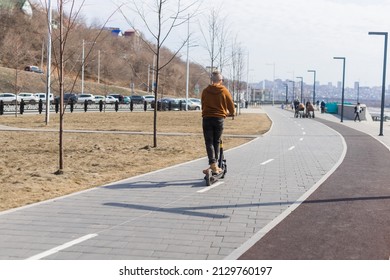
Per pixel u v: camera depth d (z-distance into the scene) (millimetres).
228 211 15445
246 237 12594
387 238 12625
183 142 40094
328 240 12391
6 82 145125
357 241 12336
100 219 14297
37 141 38250
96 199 16984
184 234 12828
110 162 27438
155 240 12305
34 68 159875
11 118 67438
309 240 12359
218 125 19984
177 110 120375
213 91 19859
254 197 17672
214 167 20094
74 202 16484
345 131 59781
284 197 17750
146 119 74688
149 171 24391
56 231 13023
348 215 15117
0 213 14891
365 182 21391
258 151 33938
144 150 33375
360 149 37188
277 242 12172
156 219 14359
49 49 56750
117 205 16094
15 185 19906
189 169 24391
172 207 15930
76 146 35250
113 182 20500
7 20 150625
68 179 21672
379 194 18562
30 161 27250
